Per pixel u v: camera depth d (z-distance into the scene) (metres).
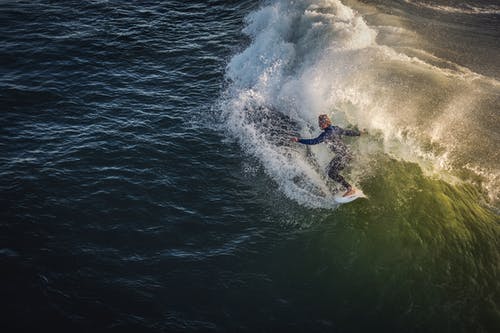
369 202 9.76
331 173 9.82
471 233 9.02
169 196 9.77
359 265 8.47
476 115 11.34
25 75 13.40
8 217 8.91
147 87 13.30
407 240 8.95
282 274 8.24
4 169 10.04
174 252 8.53
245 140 11.43
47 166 10.23
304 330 7.29
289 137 11.49
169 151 10.98
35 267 8.00
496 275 8.24
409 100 11.80
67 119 11.82
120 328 7.15
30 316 7.21
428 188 9.99
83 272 8.01
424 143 10.83
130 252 8.47
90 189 9.75
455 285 8.07
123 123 11.80
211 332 7.18
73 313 7.32
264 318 7.45
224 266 8.31
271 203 9.74
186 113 12.32
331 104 12.05
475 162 10.39
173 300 7.66
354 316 7.55
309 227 9.23
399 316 7.57
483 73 13.02
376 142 10.95
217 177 10.36
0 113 11.83
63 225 8.88
